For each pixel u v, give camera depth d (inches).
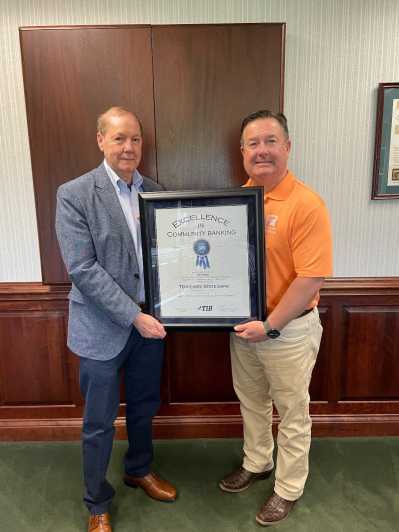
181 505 72.2
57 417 88.0
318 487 74.7
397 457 81.7
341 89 76.7
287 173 61.7
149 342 68.4
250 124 59.9
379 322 84.0
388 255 83.1
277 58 71.1
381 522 67.7
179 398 88.0
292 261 62.2
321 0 73.5
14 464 81.7
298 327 63.4
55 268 79.3
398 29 74.5
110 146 61.6
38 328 84.0
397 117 76.7
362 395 87.3
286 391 65.7
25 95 72.6
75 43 70.7
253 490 75.0
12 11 74.0
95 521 66.7
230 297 62.9
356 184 80.3
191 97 72.6
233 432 88.0
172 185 76.0
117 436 88.0
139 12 74.0
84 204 60.1
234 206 60.0
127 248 62.6
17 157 79.2
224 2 73.5
